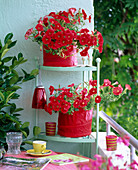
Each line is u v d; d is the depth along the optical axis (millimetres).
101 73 4617
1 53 2375
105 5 4379
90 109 2346
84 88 2291
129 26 4559
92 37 2248
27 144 2576
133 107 4578
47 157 1818
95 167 1104
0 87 2322
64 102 2244
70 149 2643
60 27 2223
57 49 2277
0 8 2543
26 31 2561
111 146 2189
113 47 4500
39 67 2514
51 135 2414
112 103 4637
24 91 2584
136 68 5008
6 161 1705
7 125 2309
